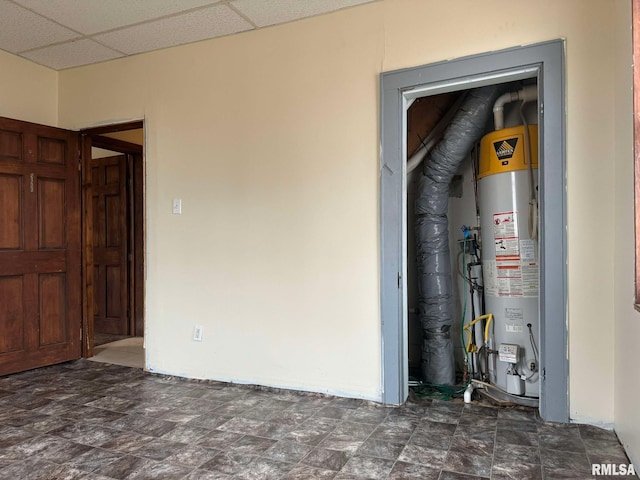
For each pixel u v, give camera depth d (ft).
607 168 7.30
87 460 6.56
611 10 7.29
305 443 7.10
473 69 8.11
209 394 9.54
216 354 10.53
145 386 10.14
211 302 10.61
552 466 6.26
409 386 9.77
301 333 9.63
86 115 12.37
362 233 9.06
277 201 9.89
